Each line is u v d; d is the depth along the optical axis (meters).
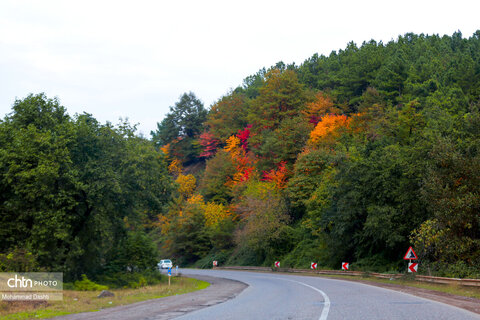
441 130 30.55
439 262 27.38
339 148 54.00
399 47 97.06
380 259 39.00
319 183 51.91
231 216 78.38
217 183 83.56
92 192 30.56
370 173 36.16
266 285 28.03
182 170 111.88
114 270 37.38
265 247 59.28
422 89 65.00
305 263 53.06
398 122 46.38
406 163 33.31
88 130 32.75
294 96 79.62
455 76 69.50
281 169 63.31
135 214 36.28
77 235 33.78
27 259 25.70
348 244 42.38
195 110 117.31
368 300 14.52
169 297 20.64
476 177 23.66
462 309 11.28
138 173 32.91
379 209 33.88
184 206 85.94
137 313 12.99
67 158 29.30
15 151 28.06
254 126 83.19
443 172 25.06
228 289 25.61
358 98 78.88
